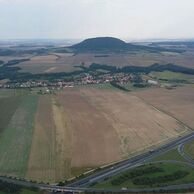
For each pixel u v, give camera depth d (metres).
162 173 187.62
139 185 174.38
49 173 189.00
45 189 171.12
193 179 180.88
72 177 184.25
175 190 168.12
